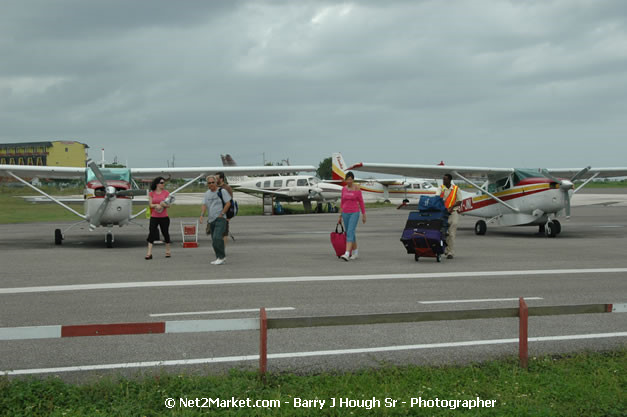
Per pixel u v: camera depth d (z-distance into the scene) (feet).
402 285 27.73
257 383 13.15
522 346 14.43
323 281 28.99
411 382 13.56
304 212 122.93
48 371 14.56
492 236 58.85
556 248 45.52
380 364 15.01
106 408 11.94
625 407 12.17
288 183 119.44
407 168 63.21
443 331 18.65
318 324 13.44
